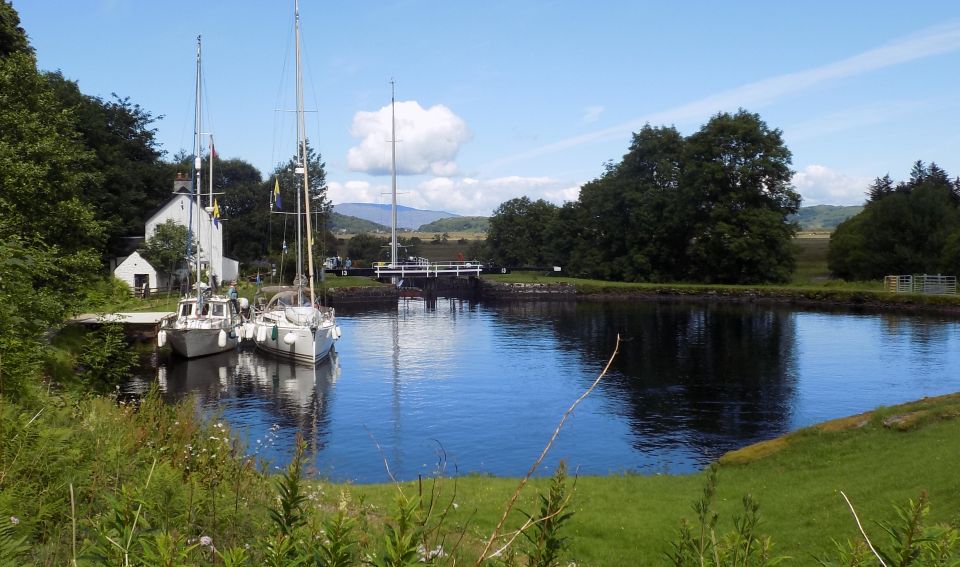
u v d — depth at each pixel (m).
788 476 13.71
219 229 64.56
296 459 3.11
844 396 26.52
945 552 2.21
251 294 57.50
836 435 15.54
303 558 2.23
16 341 7.50
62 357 15.98
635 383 29.45
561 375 31.59
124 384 28.94
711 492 2.83
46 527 4.00
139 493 2.99
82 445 5.68
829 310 58.53
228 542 4.04
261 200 90.06
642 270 81.06
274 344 36.19
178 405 9.49
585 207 89.38
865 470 13.01
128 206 62.72
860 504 10.84
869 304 60.78
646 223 79.31
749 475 14.51
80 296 18.89
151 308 45.38
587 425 22.81
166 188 74.25
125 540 2.44
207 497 4.52
